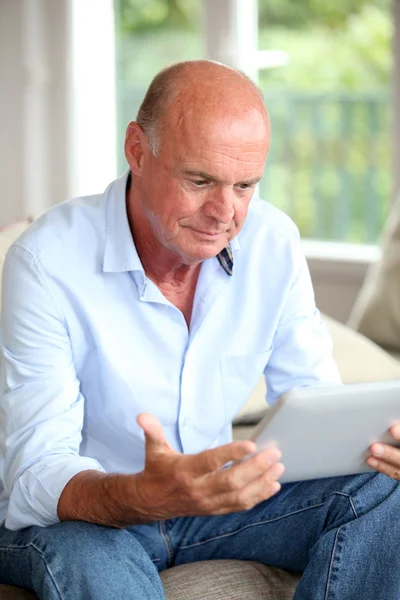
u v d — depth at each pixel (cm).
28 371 195
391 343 359
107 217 207
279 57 456
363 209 464
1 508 204
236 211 194
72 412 195
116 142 495
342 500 201
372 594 191
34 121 490
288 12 459
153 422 166
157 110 192
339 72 459
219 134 185
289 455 182
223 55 454
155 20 478
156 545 215
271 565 216
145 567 185
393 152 424
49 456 189
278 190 482
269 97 468
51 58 489
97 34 487
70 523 185
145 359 210
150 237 206
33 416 192
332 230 474
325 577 191
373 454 188
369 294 368
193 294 217
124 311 208
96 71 490
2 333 201
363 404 175
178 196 191
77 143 492
